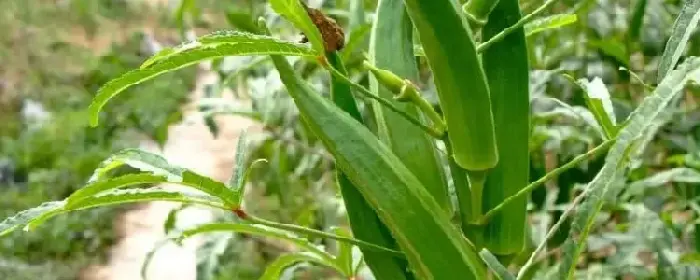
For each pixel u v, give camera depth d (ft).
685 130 1.79
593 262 1.94
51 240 5.60
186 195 0.98
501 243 1.04
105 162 1.03
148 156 1.01
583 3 1.70
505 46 1.02
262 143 2.54
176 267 5.08
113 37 9.95
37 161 6.59
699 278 1.44
